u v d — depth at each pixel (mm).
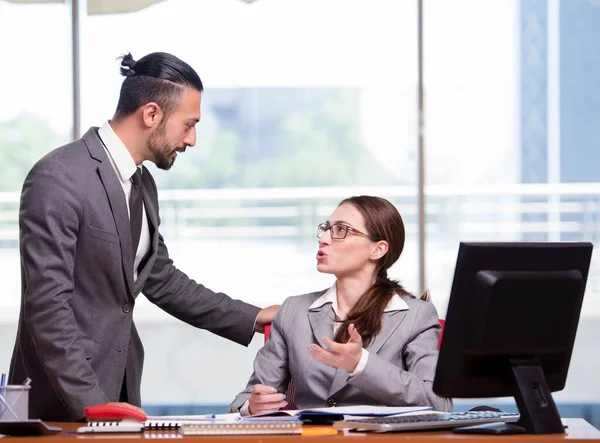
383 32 6277
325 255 3299
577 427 2734
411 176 6297
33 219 3207
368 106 6293
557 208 6285
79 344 3186
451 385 2621
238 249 6348
